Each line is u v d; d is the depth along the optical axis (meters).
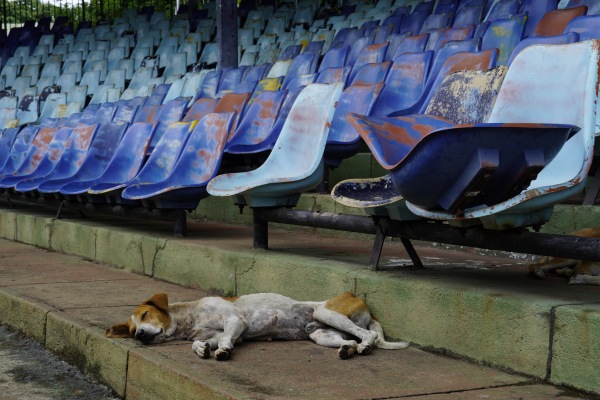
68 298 5.68
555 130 3.64
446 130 3.60
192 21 20.81
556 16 7.45
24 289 6.04
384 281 4.39
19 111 16.38
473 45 7.05
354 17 16.36
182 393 3.63
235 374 3.64
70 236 8.36
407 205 4.26
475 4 11.61
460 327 3.93
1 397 4.16
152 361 3.91
